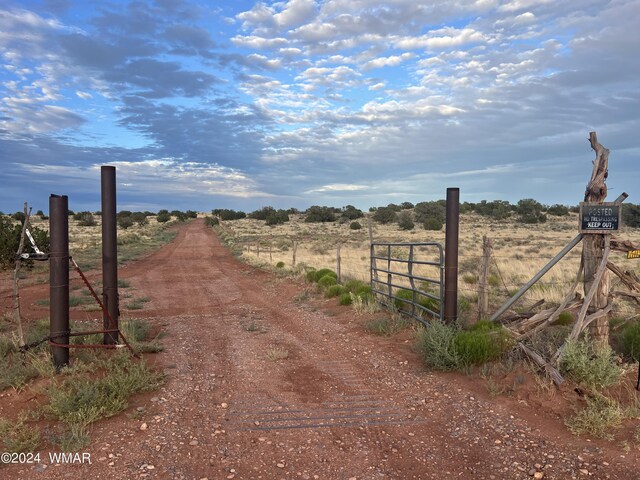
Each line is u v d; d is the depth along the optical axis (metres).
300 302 14.73
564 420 5.06
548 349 6.65
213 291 18.25
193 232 80.62
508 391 5.91
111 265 7.68
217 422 5.38
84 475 4.12
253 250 40.31
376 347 8.81
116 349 7.57
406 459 4.52
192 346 9.11
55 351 6.50
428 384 6.61
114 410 5.43
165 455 4.52
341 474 4.24
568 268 20.36
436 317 9.38
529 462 4.36
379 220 87.19
